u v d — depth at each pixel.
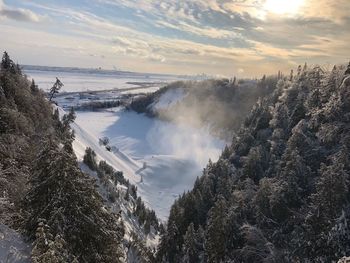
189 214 53.00
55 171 18.95
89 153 66.88
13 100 50.81
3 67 69.56
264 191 43.88
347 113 48.38
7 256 17.77
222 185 55.97
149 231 67.31
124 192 73.69
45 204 18.89
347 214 34.25
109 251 20.56
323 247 33.44
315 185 42.00
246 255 39.16
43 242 15.95
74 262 16.17
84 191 19.73
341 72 58.97
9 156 30.00
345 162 37.88
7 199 21.77
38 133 48.66
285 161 49.19
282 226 40.44
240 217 44.75
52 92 98.94
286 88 78.62
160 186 113.31
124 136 194.75
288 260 36.28
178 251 48.59
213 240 40.34
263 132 66.06
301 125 53.75
